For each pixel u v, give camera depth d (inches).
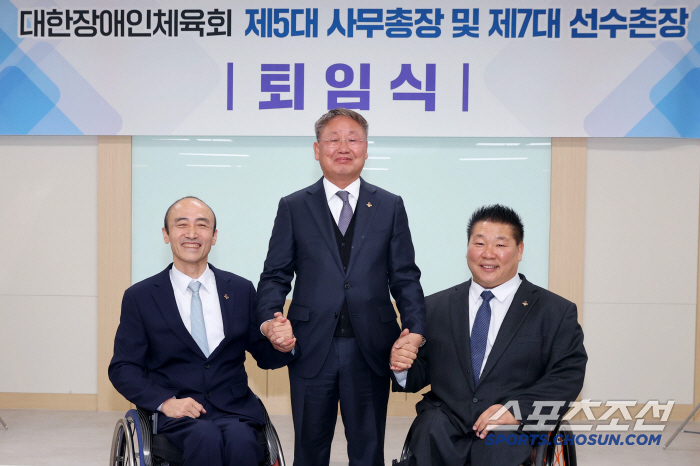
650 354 159.5
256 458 86.6
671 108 154.1
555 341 89.4
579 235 158.2
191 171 162.6
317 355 92.0
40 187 163.9
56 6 159.2
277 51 158.6
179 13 158.6
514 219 92.8
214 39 158.4
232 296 98.3
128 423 87.1
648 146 158.2
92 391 165.0
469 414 88.0
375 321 92.4
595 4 154.2
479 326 92.2
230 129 159.2
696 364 159.0
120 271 162.6
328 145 94.5
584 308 160.2
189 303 97.5
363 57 157.9
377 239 94.0
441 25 156.6
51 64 159.6
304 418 92.9
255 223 162.7
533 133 156.2
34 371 165.0
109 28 158.9
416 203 161.3
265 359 97.9
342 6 157.6
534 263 160.7
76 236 164.2
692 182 158.1
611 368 159.8
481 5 155.9
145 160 162.7
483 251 90.8
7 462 126.3
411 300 93.5
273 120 159.0
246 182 162.6
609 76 154.6
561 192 158.1
